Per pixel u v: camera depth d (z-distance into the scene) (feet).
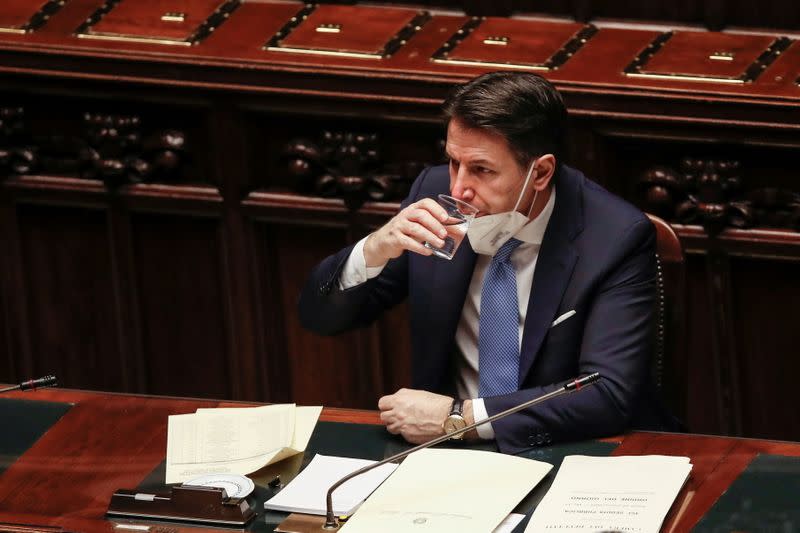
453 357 39.75
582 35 54.54
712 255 50.75
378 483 32.89
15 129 56.59
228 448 35.04
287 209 54.65
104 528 31.81
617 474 32.58
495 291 38.22
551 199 38.01
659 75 50.14
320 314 39.78
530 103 35.63
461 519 30.86
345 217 54.08
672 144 49.96
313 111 52.85
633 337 36.70
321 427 36.22
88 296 58.44
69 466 34.76
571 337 37.63
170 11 57.31
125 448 35.50
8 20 56.65
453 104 35.88
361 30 55.26
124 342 58.29
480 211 36.37
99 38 54.95
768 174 49.44
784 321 51.19
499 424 34.83
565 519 30.78
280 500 32.30
